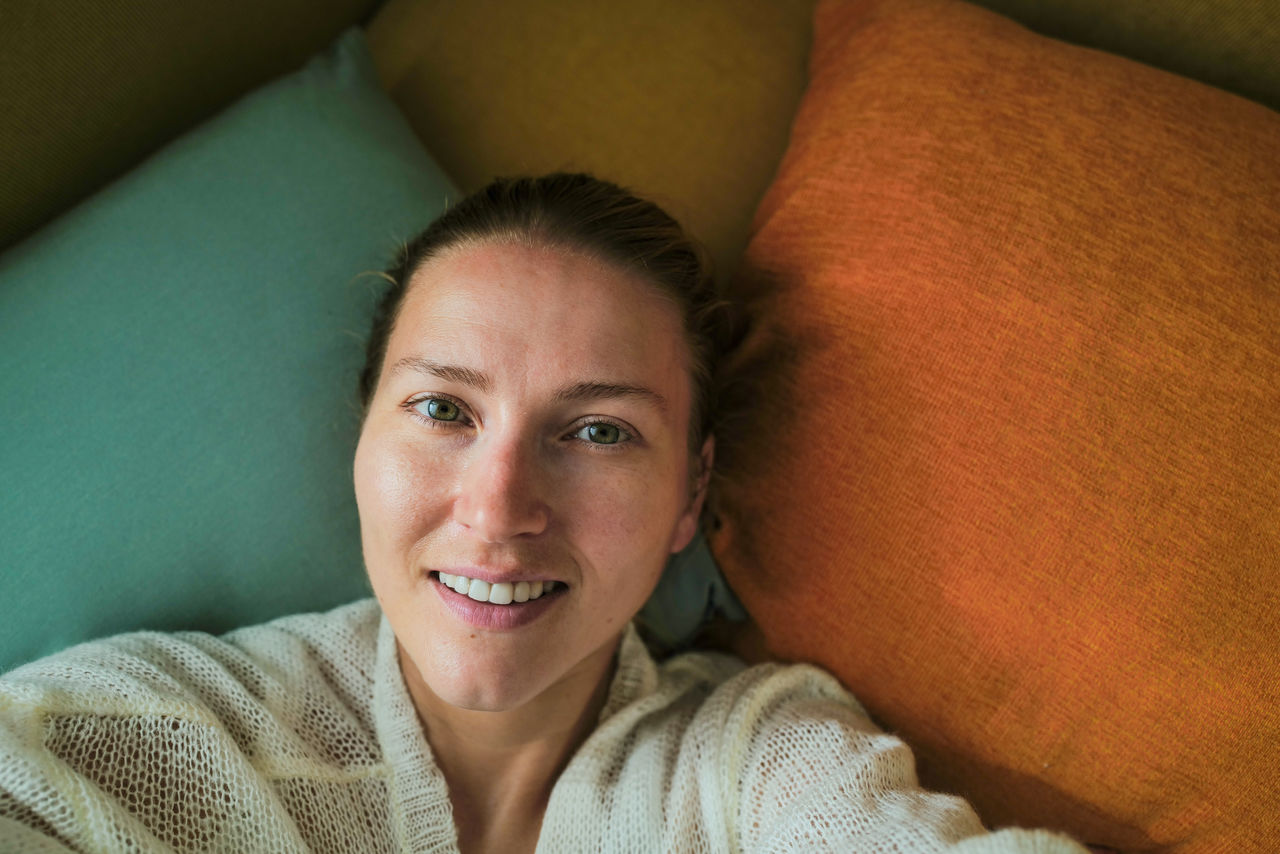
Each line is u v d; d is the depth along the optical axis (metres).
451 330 0.71
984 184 0.80
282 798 0.72
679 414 0.78
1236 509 0.70
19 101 0.86
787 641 0.87
